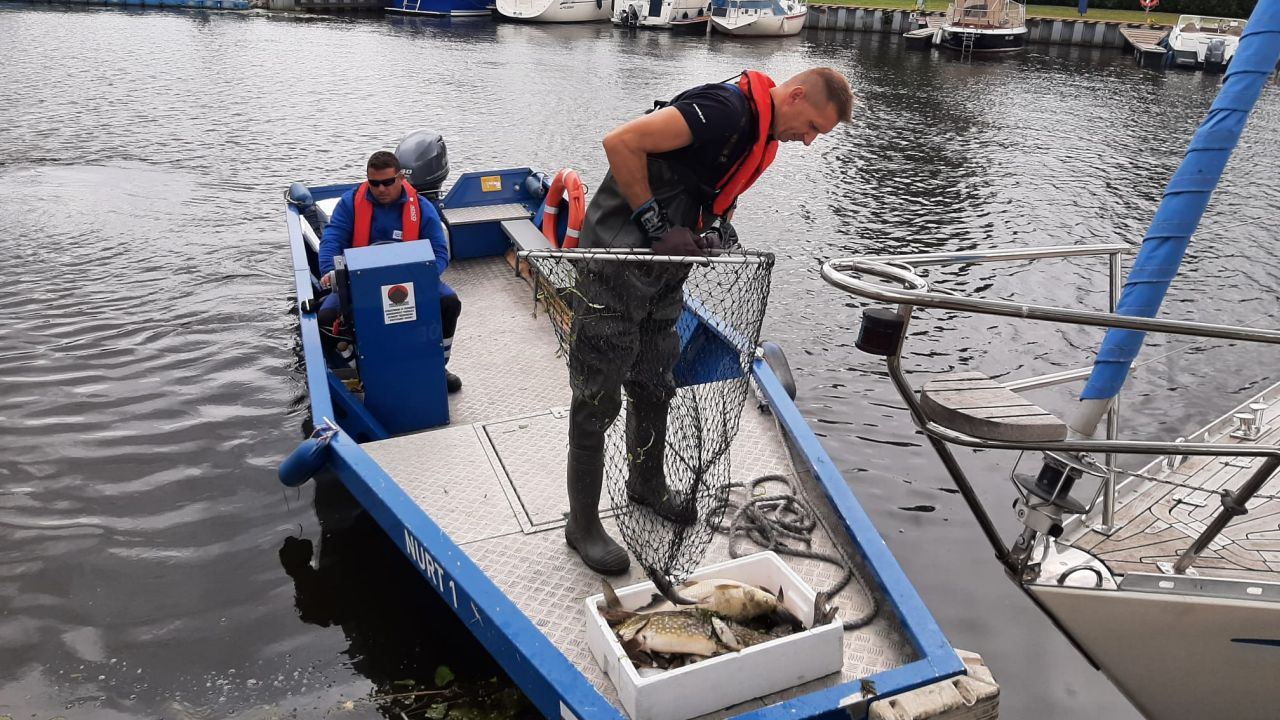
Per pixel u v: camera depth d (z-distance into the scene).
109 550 4.68
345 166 12.80
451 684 3.88
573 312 3.10
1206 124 3.26
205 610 4.30
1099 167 14.91
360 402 4.77
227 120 15.45
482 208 7.09
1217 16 35.50
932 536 5.25
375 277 4.26
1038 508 3.17
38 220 9.80
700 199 2.93
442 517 3.72
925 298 2.53
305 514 5.01
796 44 32.66
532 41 30.19
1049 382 3.63
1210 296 9.37
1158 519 4.29
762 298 3.07
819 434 6.32
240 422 5.93
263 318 7.54
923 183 13.62
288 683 3.88
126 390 6.28
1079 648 3.49
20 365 6.54
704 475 3.70
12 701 3.75
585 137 15.17
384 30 31.33
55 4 33.62
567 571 3.45
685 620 2.96
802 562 3.53
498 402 4.89
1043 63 28.75
